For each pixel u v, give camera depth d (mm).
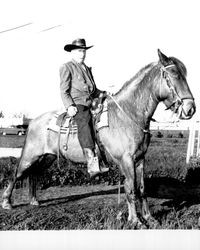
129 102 4469
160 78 4246
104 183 7398
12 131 20844
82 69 4918
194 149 12188
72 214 4930
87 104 4742
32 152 5148
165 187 7250
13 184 5223
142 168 4547
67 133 4801
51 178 7102
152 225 4520
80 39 4934
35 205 5383
